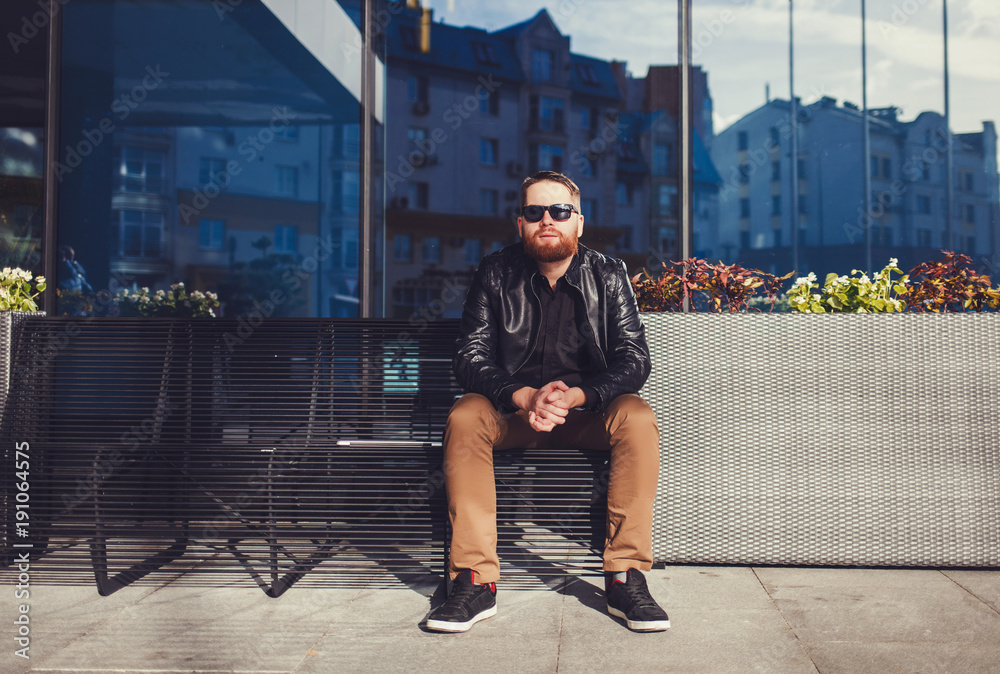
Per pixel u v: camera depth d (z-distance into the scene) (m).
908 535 2.09
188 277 8.59
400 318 2.26
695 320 2.13
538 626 1.70
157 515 2.02
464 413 1.79
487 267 2.06
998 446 2.08
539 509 1.89
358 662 1.49
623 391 1.84
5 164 5.29
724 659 1.48
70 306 5.67
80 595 1.94
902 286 2.28
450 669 1.44
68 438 2.13
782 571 2.10
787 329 2.12
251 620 1.75
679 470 2.12
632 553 1.77
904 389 2.09
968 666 1.42
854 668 1.42
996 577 2.03
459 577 1.76
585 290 1.98
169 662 1.49
